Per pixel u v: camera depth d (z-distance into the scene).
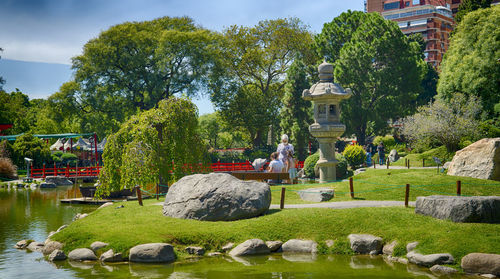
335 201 17.56
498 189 18.55
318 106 24.23
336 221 13.94
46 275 10.85
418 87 52.62
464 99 38.56
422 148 36.25
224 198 14.59
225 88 61.34
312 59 64.88
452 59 43.34
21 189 34.72
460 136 32.19
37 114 84.69
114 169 21.05
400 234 12.81
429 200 13.84
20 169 47.41
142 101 60.56
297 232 13.66
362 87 52.16
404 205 15.66
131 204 18.48
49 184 36.34
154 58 58.56
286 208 15.90
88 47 56.72
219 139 86.69
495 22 40.00
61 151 55.69
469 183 19.12
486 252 11.02
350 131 52.53
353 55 51.72
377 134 53.69
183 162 21.86
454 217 13.02
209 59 57.72
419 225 13.13
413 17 109.00
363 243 12.73
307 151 54.56
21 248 14.00
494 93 39.31
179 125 21.83
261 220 14.23
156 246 12.15
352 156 39.56
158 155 20.67
